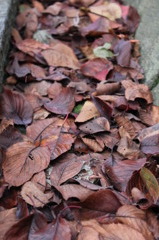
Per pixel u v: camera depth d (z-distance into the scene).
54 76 0.92
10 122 0.81
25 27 1.06
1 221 0.67
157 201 0.68
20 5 1.15
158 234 0.67
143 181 0.71
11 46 1.00
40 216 0.66
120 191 0.71
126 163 0.73
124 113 0.84
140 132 0.79
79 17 1.09
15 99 0.83
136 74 0.92
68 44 1.03
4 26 0.92
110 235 0.65
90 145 0.79
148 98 0.85
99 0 1.14
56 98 0.85
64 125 0.81
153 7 1.00
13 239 0.64
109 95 0.87
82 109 0.82
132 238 0.65
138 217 0.67
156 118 0.84
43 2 1.18
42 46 0.99
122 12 1.07
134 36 1.04
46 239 0.64
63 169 0.74
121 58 0.94
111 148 0.78
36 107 0.85
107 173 0.73
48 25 1.08
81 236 0.65
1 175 0.74
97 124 0.80
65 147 0.77
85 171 0.75
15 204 0.71
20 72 0.91
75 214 0.68
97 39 1.01
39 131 0.80
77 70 0.95
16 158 0.74
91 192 0.70
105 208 0.68
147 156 0.76
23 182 0.72
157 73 0.89
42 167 0.74
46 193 0.71
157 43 0.93
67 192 0.70
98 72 0.92
